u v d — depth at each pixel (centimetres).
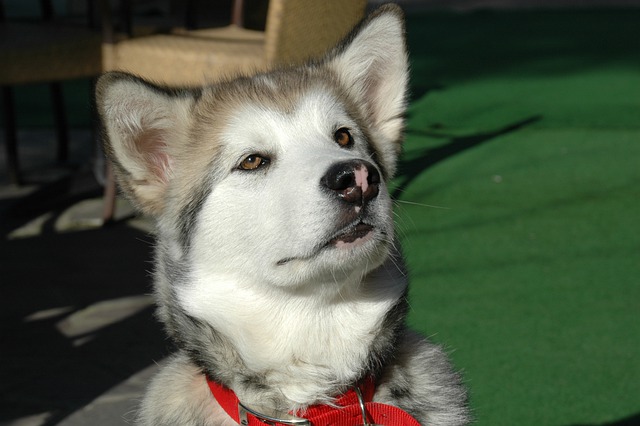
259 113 333
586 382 462
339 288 315
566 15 1688
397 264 335
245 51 580
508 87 1116
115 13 785
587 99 1041
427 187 766
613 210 706
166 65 586
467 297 565
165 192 345
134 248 672
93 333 541
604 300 557
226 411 326
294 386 323
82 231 706
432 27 1611
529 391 454
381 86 366
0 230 710
